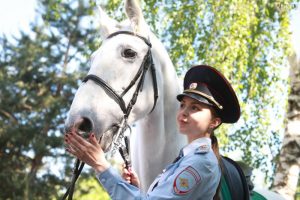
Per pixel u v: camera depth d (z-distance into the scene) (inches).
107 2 334.3
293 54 287.7
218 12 307.3
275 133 362.3
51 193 696.4
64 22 753.6
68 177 711.1
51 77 740.0
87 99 122.1
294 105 275.6
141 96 128.3
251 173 144.7
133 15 132.3
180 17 328.2
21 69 740.0
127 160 126.0
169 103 134.2
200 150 103.0
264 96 343.0
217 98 108.4
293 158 270.4
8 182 673.6
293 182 268.8
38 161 708.7
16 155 711.1
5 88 724.0
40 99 720.3
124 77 126.3
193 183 100.0
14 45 751.7
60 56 755.4
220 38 308.0
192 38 329.4
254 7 312.5
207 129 107.7
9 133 692.1
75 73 746.2
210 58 304.3
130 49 128.0
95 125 120.4
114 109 123.8
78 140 104.4
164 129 132.4
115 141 124.1
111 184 102.0
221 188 107.2
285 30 320.5
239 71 301.7
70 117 120.3
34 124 708.7
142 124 132.2
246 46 311.7
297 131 272.4
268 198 158.6
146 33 132.3
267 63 340.2
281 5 328.8
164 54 136.4
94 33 756.0
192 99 107.3
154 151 131.1
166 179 103.8
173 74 136.5
